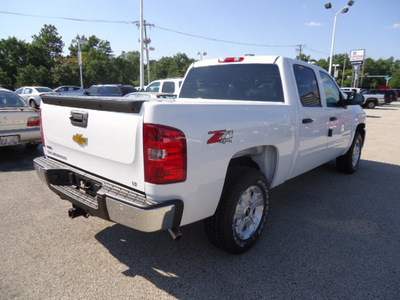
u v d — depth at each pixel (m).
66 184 2.88
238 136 2.61
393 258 2.93
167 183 2.13
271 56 3.63
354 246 3.14
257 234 3.05
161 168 2.08
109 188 2.36
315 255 2.96
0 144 6.01
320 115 4.03
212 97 4.04
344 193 4.76
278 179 3.41
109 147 2.37
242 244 2.87
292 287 2.48
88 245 3.06
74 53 89.75
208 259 2.85
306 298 2.35
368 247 3.12
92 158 2.59
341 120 4.75
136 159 2.18
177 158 2.13
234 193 2.65
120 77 93.69
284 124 3.23
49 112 3.04
